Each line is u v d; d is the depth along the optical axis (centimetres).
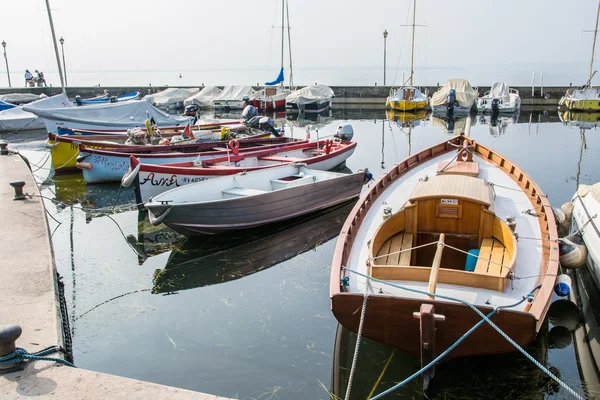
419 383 554
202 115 3769
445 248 705
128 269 894
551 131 2534
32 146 2311
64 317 655
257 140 1769
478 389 542
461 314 493
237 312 725
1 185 1102
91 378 393
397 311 513
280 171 1248
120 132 1980
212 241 1031
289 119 3409
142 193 1149
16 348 412
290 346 634
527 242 675
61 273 874
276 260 931
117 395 371
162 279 848
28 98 3781
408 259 638
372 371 582
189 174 1193
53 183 1577
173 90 4300
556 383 554
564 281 635
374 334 542
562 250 735
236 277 853
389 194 869
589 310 749
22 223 816
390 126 2898
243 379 568
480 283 551
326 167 1524
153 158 1382
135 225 1145
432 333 490
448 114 3431
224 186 1095
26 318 495
